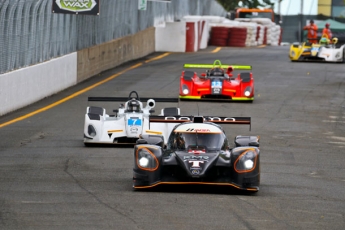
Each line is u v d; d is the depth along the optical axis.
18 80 83.19
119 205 36.53
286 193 41.69
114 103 89.38
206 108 84.25
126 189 41.31
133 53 153.38
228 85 89.81
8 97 79.88
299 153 58.75
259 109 85.19
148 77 119.81
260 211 35.94
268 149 60.19
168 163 40.50
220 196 39.59
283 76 122.94
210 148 43.28
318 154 58.62
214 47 198.12
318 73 128.62
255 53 172.25
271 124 74.69
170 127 58.59
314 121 78.00
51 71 97.00
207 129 44.59
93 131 57.72
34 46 91.00
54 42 100.56
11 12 80.50
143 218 33.62
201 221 33.25
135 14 156.12
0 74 77.88
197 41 181.88
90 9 89.69
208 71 93.12
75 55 109.88
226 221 33.41
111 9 135.38
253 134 68.06
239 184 40.03
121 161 51.75
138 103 59.91
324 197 40.91
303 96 99.06
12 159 51.97
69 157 53.12
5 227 31.56
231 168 40.34
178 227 32.00
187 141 43.66
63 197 38.56
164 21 177.62
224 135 45.03
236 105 87.94
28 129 68.19
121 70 131.25
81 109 83.44
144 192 40.31
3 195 38.94
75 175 45.97
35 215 34.03
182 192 40.56
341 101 95.31
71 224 32.28
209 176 40.81
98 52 124.88
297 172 50.12
